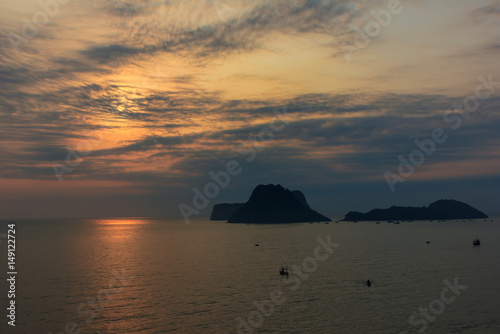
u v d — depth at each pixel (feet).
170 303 191.42
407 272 279.28
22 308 184.85
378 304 188.03
